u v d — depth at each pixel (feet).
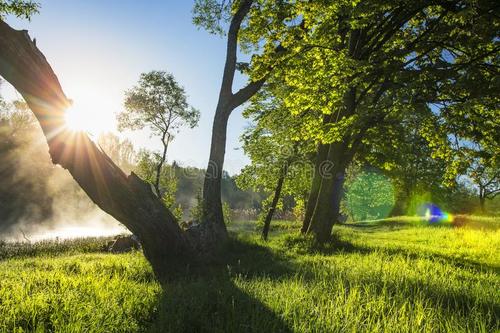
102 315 17.57
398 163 78.38
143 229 38.83
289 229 109.81
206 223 46.50
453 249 56.13
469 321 18.10
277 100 83.41
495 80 42.96
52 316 17.61
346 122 53.83
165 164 78.69
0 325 16.28
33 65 32.40
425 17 59.31
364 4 50.34
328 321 16.72
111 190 37.27
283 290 22.62
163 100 93.20
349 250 53.67
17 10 40.04
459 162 58.13
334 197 62.23
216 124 52.16
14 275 30.22
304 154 83.92
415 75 50.78
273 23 61.93
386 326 16.75
